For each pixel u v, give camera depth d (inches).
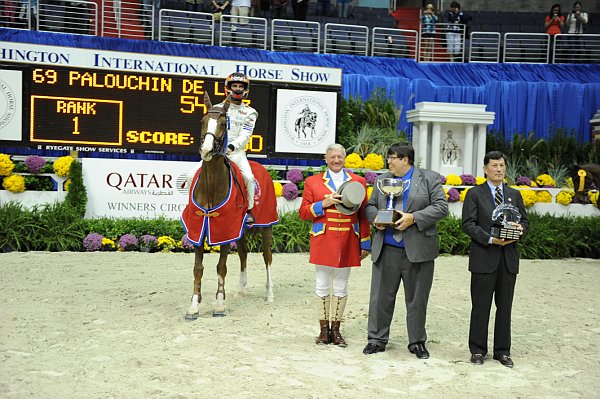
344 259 247.8
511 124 689.6
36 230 456.4
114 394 192.2
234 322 283.3
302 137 538.3
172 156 550.3
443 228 514.0
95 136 493.4
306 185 255.1
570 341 270.5
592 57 778.8
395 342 261.1
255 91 523.5
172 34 685.9
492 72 704.4
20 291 330.6
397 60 686.5
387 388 205.2
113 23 626.5
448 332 281.7
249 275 398.6
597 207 550.9
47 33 569.9
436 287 379.9
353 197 235.8
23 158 511.2
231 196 283.9
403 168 238.5
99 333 259.1
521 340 271.0
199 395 193.3
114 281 362.0
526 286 394.0
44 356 227.8
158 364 221.5
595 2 967.0
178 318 287.1
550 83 698.2
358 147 601.0
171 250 473.1
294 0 738.8
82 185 480.1
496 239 228.5
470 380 216.1
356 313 309.9
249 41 699.4
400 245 236.5
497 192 237.3
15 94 480.7
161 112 504.1
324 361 231.8
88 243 457.4
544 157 665.6
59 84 486.3
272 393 196.7
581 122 701.3
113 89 494.9
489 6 988.6
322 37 750.5
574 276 437.1
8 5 623.5
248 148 523.5
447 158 611.8
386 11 898.1
